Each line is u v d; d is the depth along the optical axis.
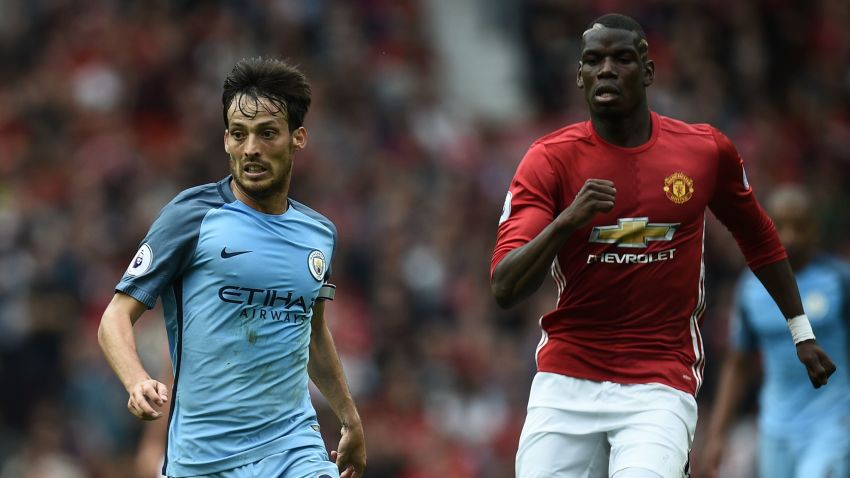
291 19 69.25
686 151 20.14
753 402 45.78
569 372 20.36
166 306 19.17
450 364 50.38
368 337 51.12
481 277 56.00
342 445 20.61
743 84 74.62
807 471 29.47
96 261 53.81
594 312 20.19
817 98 76.62
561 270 20.25
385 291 53.84
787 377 30.09
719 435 30.58
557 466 20.17
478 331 52.03
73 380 45.94
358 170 61.56
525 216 19.69
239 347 18.81
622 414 19.92
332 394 20.62
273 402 19.05
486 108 78.75
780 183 68.38
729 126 70.69
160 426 26.89
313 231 19.62
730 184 20.62
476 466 46.31
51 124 63.94
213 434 18.75
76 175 59.75
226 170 59.66
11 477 42.38
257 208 19.23
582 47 19.95
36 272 51.06
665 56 73.00
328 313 50.53
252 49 67.62
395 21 75.19
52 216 55.62
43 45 70.44
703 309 20.64
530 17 75.56
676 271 20.06
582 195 18.27
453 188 62.53
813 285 30.22
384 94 68.62
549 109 72.88
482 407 48.84
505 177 65.00
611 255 19.92
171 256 18.66
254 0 70.12
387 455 44.12
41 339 46.12
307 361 19.64
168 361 26.53
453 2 82.69
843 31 80.19
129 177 58.91
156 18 69.44
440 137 68.62
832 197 67.31
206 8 69.81
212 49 67.12
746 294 30.38
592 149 20.00
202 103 64.38
